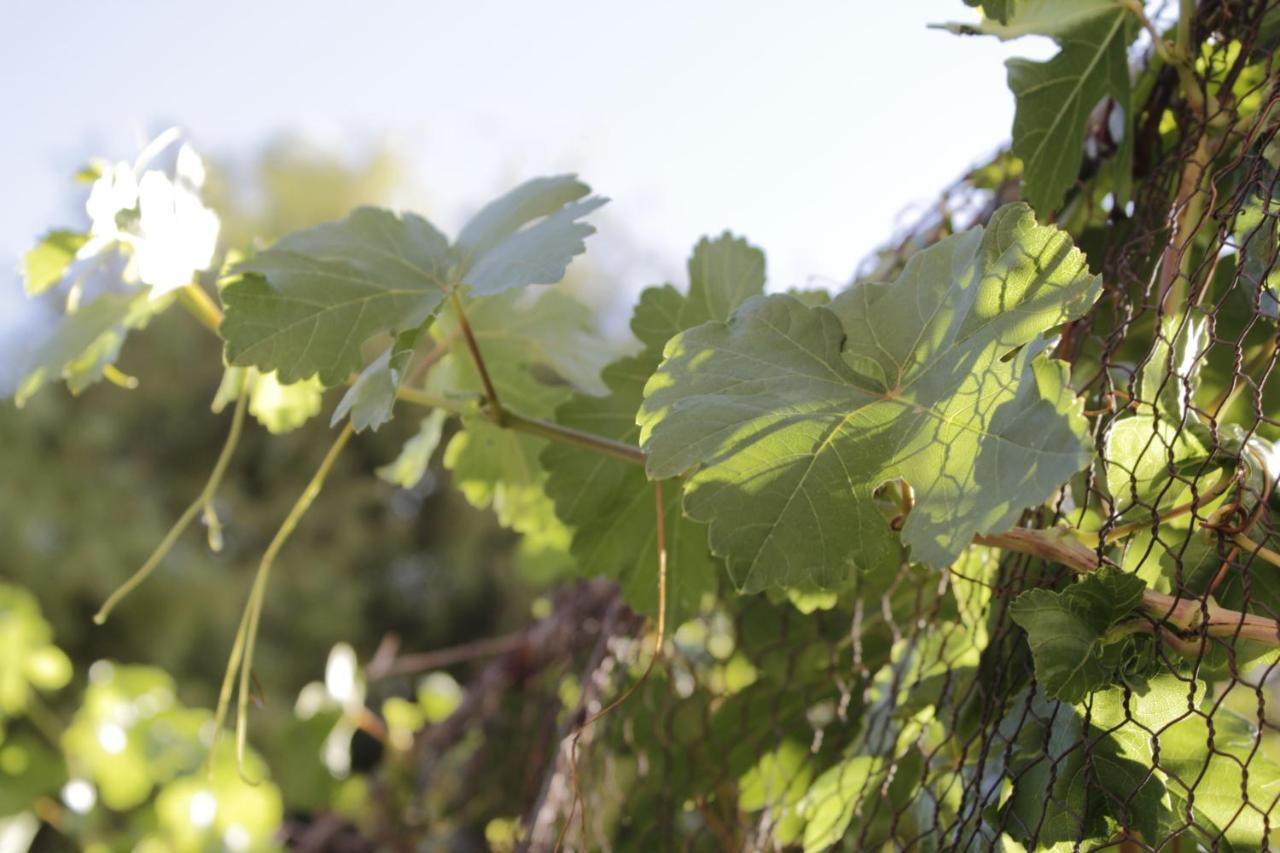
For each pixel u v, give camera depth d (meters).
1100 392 0.71
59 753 1.74
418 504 7.78
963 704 0.74
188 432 7.70
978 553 0.76
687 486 0.64
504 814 1.27
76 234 0.85
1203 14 0.74
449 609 7.61
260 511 7.54
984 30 0.72
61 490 6.79
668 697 0.92
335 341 0.74
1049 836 0.66
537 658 1.26
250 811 1.64
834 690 0.87
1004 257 0.64
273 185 9.09
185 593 6.77
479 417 0.82
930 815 0.75
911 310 0.66
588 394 0.86
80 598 6.60
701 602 0.85
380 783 1.41
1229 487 0.65
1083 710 0.66
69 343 0.87
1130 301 0.74
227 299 0.74
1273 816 0.65
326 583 7.32
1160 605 0.64
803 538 0.63
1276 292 0.66
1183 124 0.75
